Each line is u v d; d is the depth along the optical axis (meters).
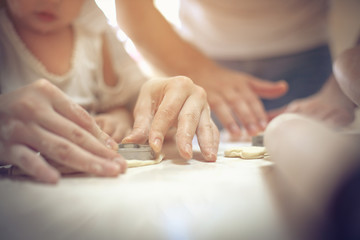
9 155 0.35
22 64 0.91
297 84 1.72
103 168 0.36
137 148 0.50
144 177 0.36
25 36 0.91
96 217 0.24
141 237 0.21
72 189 0.30
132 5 1.26
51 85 0.40
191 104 0.51
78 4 0.92
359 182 0.20
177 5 1.77
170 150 0.73
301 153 0.27
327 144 0.26
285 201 0.26
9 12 0.88
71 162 0.35
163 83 0.57
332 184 0.21
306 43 1.66
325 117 1.09
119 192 0.29
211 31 1.78
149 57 1.37
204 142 0.50
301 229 0.21
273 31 1.65
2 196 0.28
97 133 0.43
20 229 0.22
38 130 0.36
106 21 1.14
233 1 1.55
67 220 0.23
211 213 0.24
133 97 1.06
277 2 1.52
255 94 1.37
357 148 0.24
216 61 1.90
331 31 1.58
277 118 0.41
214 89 1.22
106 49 1.15
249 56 1.82
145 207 0.25
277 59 1.75
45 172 0.33
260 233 0.21
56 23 0.88
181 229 0.21
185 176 0.37
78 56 1.03
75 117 0.41
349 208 0.19
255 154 0.54
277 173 0.33
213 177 0.36
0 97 0.38
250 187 0.30
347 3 1.47
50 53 0.96
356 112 1.14
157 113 0.50
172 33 1.41
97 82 1.12
